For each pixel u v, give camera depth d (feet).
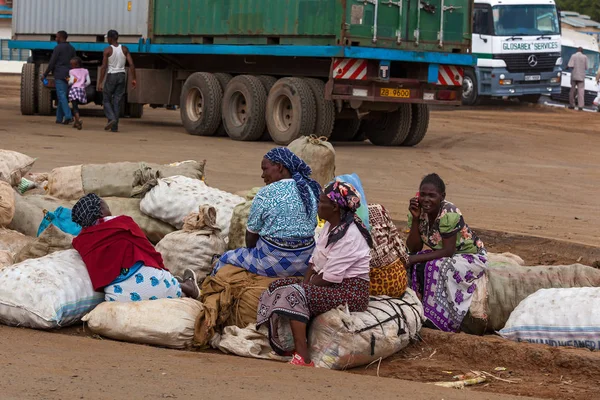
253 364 25.57
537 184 65.26
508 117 125.29
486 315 31.37
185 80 96.99
